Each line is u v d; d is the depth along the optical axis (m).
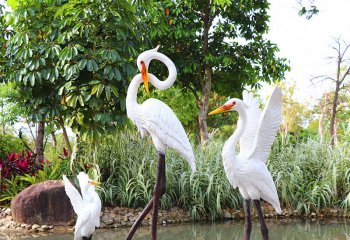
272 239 6.77
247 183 5.50
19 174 9.36
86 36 8.11
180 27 12.81
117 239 6.82
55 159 9.61
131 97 5.48
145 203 8.54
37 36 8.74
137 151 8.95
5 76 9.62
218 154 9.20
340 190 9.32
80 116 8.48
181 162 9.04
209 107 19.50
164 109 5.33
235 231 7.48
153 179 8.57
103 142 9.03
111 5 8.29
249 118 6.12
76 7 8.19
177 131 5.28
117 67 8.13
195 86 14.90
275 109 5.47
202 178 8.80
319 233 7.20
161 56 5.48
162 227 7.88
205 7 13.52
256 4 13.51
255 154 5.57
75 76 8.26
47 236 7.11
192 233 7.32
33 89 9.02
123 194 8.47
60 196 7.85
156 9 12.23
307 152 9.85
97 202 5.68
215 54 14.18
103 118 8.24
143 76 5.43
